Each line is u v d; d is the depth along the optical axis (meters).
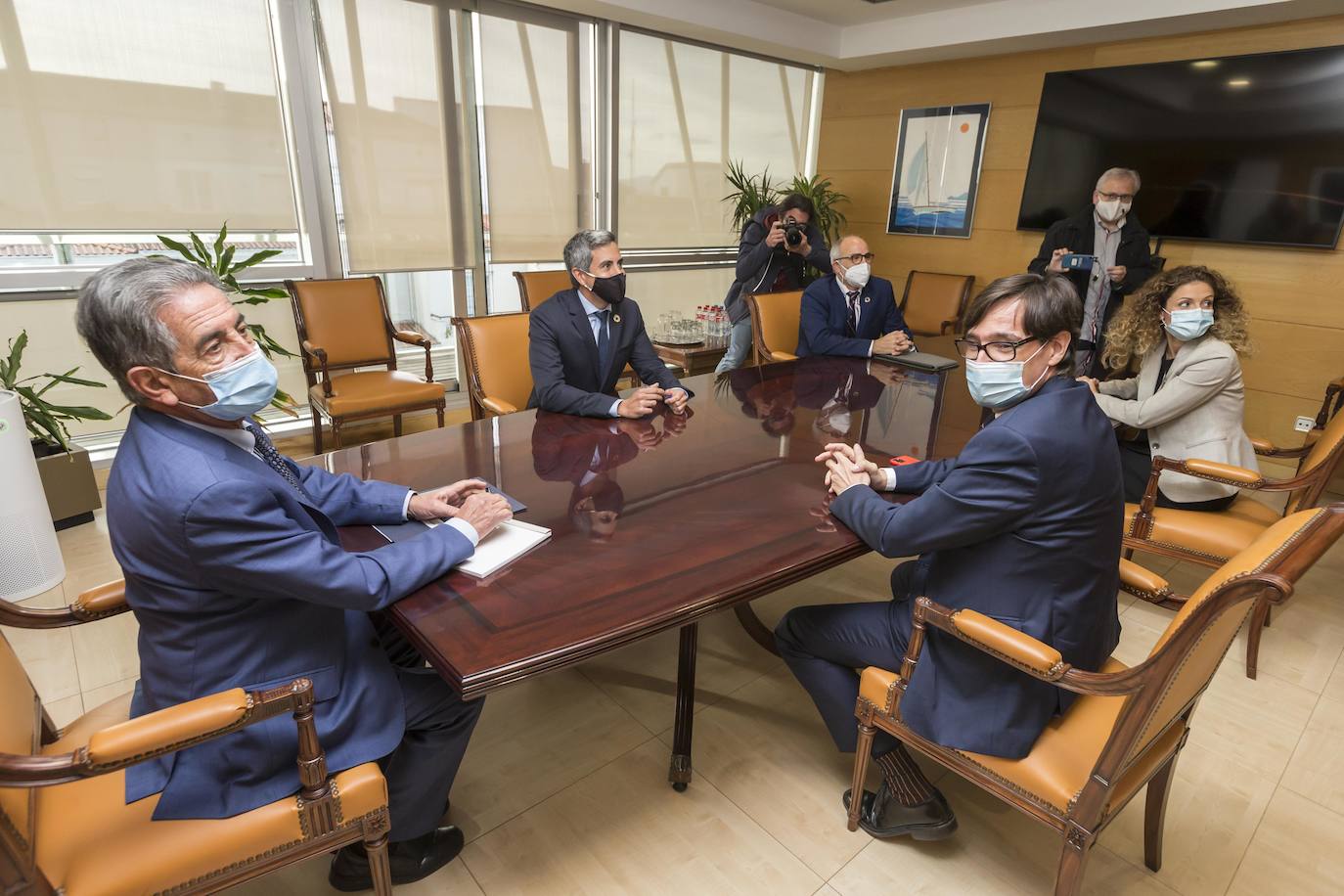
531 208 4.53
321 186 3.74
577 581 1.20
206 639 1.02
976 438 1.22
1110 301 3.77
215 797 1.01
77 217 3.13
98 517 2.89
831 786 1.68
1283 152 3.62
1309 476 1.91
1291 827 1.60
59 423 2.89
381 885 1.15
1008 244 4.83
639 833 1.53
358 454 1.78
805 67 5.57
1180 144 3.95
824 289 3.26
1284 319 3.79
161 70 3.17
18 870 0.85
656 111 4.92
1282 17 3.50
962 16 4.37
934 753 1.33
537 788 1.64
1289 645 2.27
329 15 3.55
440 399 3.57
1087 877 1.46
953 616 1.20
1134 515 2.21
